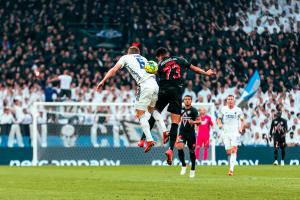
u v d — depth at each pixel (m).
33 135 44.50
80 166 42.28
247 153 48.16
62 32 55.16
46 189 21.31
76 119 45.66
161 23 58.22
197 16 59.09
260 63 56.66
